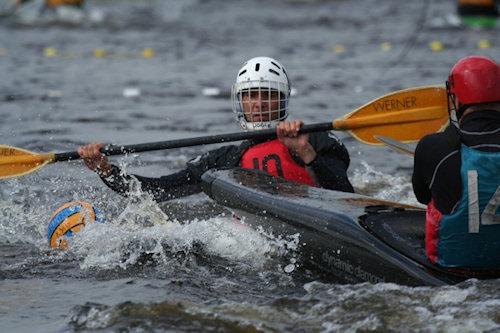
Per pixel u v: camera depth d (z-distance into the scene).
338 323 14.21
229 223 20.45
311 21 91.88
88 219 20.80
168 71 57.78
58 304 16.45
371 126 20.69
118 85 51.00
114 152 21.12
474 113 15.01
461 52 64.62
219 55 66.12
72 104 43.53
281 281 17.50
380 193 26.03
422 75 52.78
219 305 15.30
